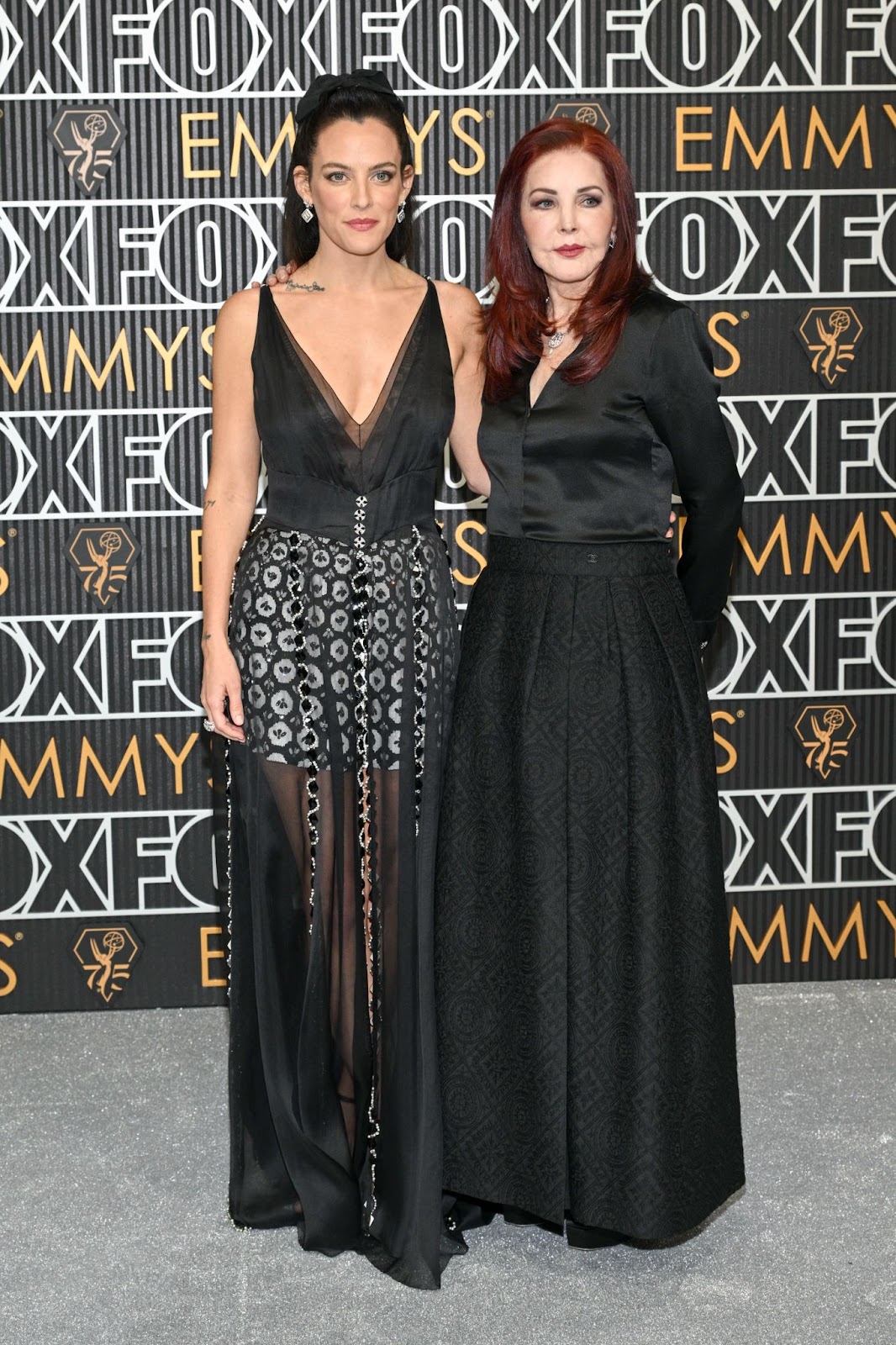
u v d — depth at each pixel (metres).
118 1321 2.12
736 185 3.24
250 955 2.38
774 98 3.22
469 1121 2.27
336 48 3.14
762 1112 2.77
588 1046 2.18
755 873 3.46
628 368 2.11
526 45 3.17
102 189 3.16
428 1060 2.27
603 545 2.16
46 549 3.26
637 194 3.23
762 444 3.33
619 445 2.14
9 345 3.20
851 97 3.23
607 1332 2.09
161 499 3.26
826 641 3.41
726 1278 2.23
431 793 2.29
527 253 2.18
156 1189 2.52
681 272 3.26
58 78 3.12
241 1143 2.39
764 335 3.30
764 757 3.43
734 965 3.48
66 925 3.36
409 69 3.16
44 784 3.33
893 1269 2.25
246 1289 2.21
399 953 2.29
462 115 3.18
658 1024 2.16
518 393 2.20
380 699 2.26
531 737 2.15
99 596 3.28
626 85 3.19
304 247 2.35
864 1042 3.11
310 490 2.26
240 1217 2.39
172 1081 2.96
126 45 3.12
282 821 2.30
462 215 3.21
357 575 2.23
